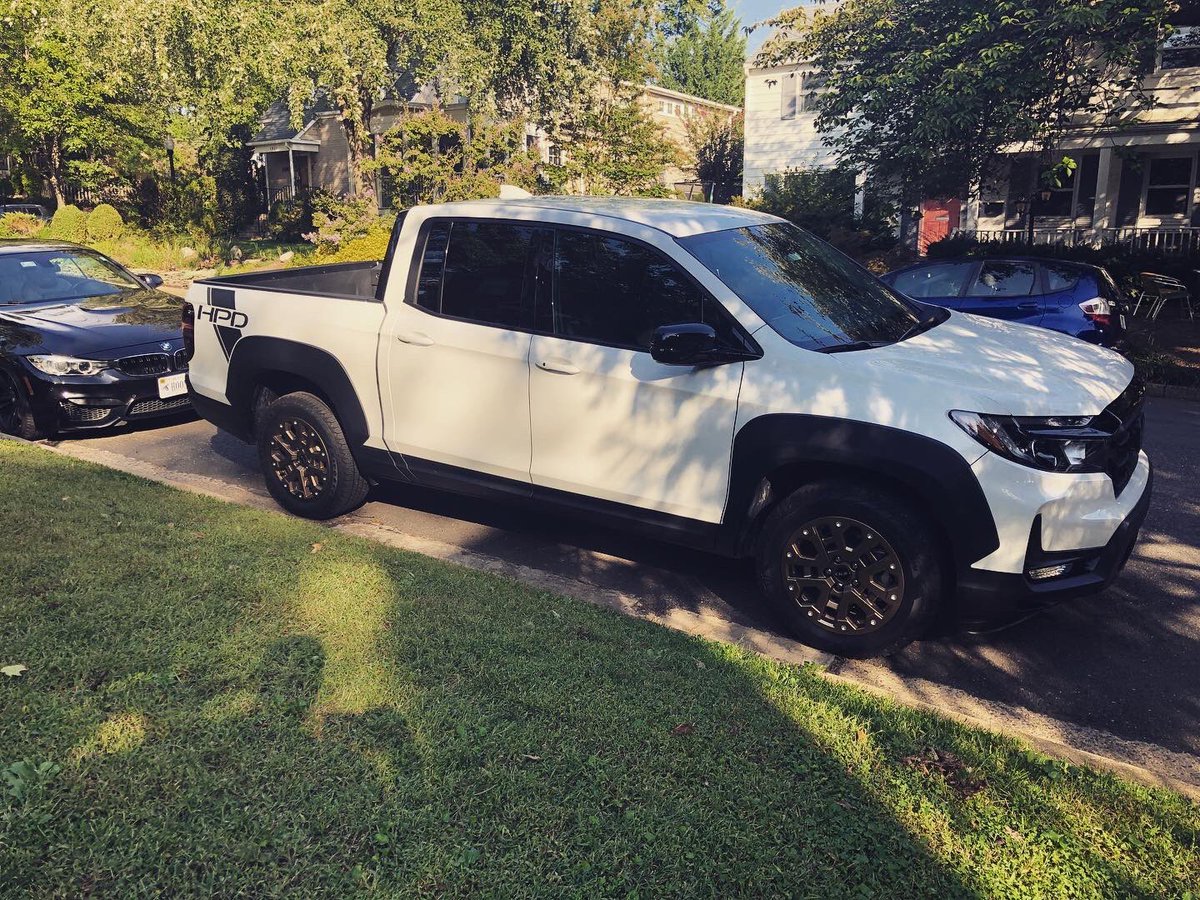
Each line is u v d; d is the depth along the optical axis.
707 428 4.48
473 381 5.12
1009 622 4.23
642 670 3.77
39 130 28.58
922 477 4.00
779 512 4.41
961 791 3.08
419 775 3.02
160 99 20.67
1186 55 19.88
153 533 5.09
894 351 4.44
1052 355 4.61
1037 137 15.20
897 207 19.27
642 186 24.86
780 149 27.56
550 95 22.09
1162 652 4.50
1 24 24.84
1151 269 17.47
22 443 7.23
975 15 13.56
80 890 2.51
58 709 3.31
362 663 3.72
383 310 5.45
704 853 2.73
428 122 21.25
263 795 2.90
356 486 5.84
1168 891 2.65
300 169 36.81
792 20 18.16
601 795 2.96
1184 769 3.50
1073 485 3.97
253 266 22.59
